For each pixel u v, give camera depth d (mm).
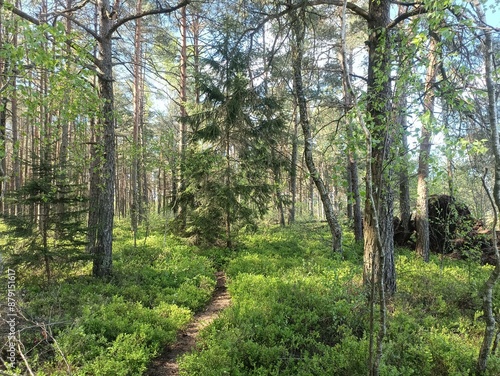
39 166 8039
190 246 13141
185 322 6574
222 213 13125
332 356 4562
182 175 13539
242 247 13297
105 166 8859
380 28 5129
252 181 12945
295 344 5176
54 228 8445
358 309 5996
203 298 8117
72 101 6121
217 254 12320
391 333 5242
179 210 15625
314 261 10539
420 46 4102
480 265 10492
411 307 6492
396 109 4258
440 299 6891
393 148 4160
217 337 5441
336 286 7074
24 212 9664
